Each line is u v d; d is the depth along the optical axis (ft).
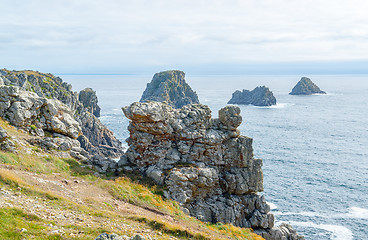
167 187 125.80
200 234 82.07
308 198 324.19
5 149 110.32
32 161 110.93
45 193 80.84
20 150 116.47
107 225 70.74
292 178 390.01
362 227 262.47
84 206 81.56
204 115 145.59
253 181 145.89
